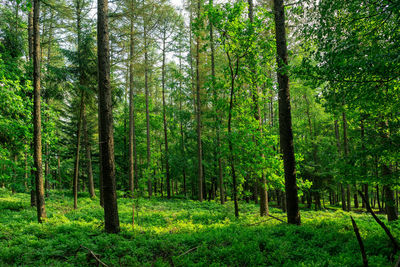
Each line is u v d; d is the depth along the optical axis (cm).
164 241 740
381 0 539
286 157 882
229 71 1094
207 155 2588
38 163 1047
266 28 985
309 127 2341
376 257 499
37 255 667
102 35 839
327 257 552
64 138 2341
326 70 608
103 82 831
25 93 1362
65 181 2969
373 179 748
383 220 1119
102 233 823
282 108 885
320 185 2145
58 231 879
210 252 643
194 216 1266
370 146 761
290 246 630
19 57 1401
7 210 1244
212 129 2058
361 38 607
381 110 711
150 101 3441
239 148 1080
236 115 1184
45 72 1337
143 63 1812
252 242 679
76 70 1375
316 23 668
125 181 2980
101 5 842
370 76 567
